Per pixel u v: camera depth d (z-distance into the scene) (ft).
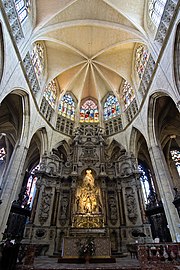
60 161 73.46
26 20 58.08
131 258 44.68
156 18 57.82
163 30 51.29
